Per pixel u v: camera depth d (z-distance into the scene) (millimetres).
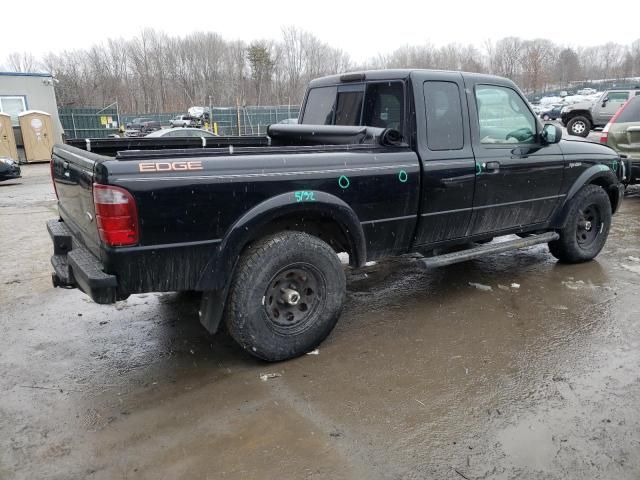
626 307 4422
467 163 4188
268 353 3432
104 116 27125
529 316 4273
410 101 3930
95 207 2871
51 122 19469
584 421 2865
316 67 60625
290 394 3162
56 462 2580
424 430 2803
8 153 18672
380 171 3717
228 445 2695
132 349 3781
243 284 3258
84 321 4277
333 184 3498
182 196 2973
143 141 4633
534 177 4754
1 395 3174
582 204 5301
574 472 2486
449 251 5145
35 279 5297
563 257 5500
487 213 4488
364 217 3727
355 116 4508
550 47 69875
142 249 2924
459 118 4176
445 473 2484
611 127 8789
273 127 4926
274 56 59531
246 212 3203
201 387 3254
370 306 4555
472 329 4043
